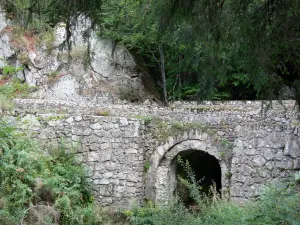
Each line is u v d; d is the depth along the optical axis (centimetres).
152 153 1232
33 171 933
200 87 622
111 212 1098
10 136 949
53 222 880
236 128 1155
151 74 1795
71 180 1082
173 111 1314
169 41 591
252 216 568
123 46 1658
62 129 1162
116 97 1591
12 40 1633
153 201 1204
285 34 533
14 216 828
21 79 1622
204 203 1128
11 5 705
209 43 568
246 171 1112
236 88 1742
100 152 1167
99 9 514
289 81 647
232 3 534
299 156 1070
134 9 633
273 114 1178
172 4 518
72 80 1593
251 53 549
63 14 514
